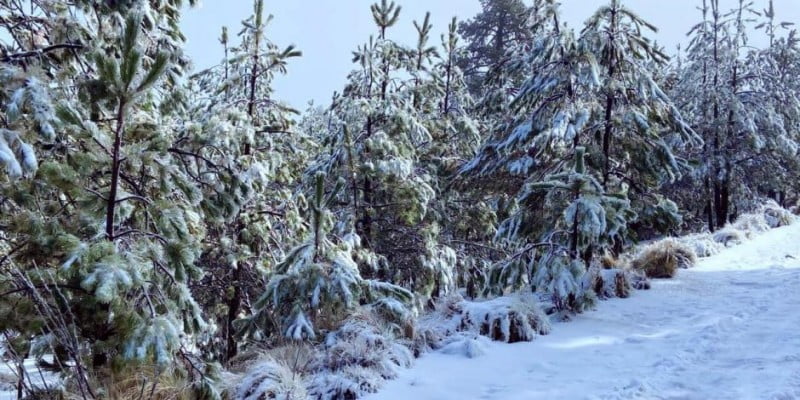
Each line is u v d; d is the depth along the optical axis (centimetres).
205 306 970
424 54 1357
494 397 502
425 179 1231
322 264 671
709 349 608
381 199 1211
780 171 2100
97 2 583
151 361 448
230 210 639
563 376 552
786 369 520
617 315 798
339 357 566
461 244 1486
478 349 632
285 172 1047
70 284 433
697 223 2538
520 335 686
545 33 1162
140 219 536
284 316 667
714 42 2120
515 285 890
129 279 419
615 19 1018
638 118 984
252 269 970
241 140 912
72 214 480
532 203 902
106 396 445
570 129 977
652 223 1083
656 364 569
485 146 1267
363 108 1114
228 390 510
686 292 931
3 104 446
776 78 2192
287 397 483
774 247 1424
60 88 509
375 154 1118
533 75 1101
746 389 478
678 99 2269
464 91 1681
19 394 463
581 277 792
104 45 574
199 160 686
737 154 2066
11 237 467
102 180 524
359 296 669
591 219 766
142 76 488
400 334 660
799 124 2270
